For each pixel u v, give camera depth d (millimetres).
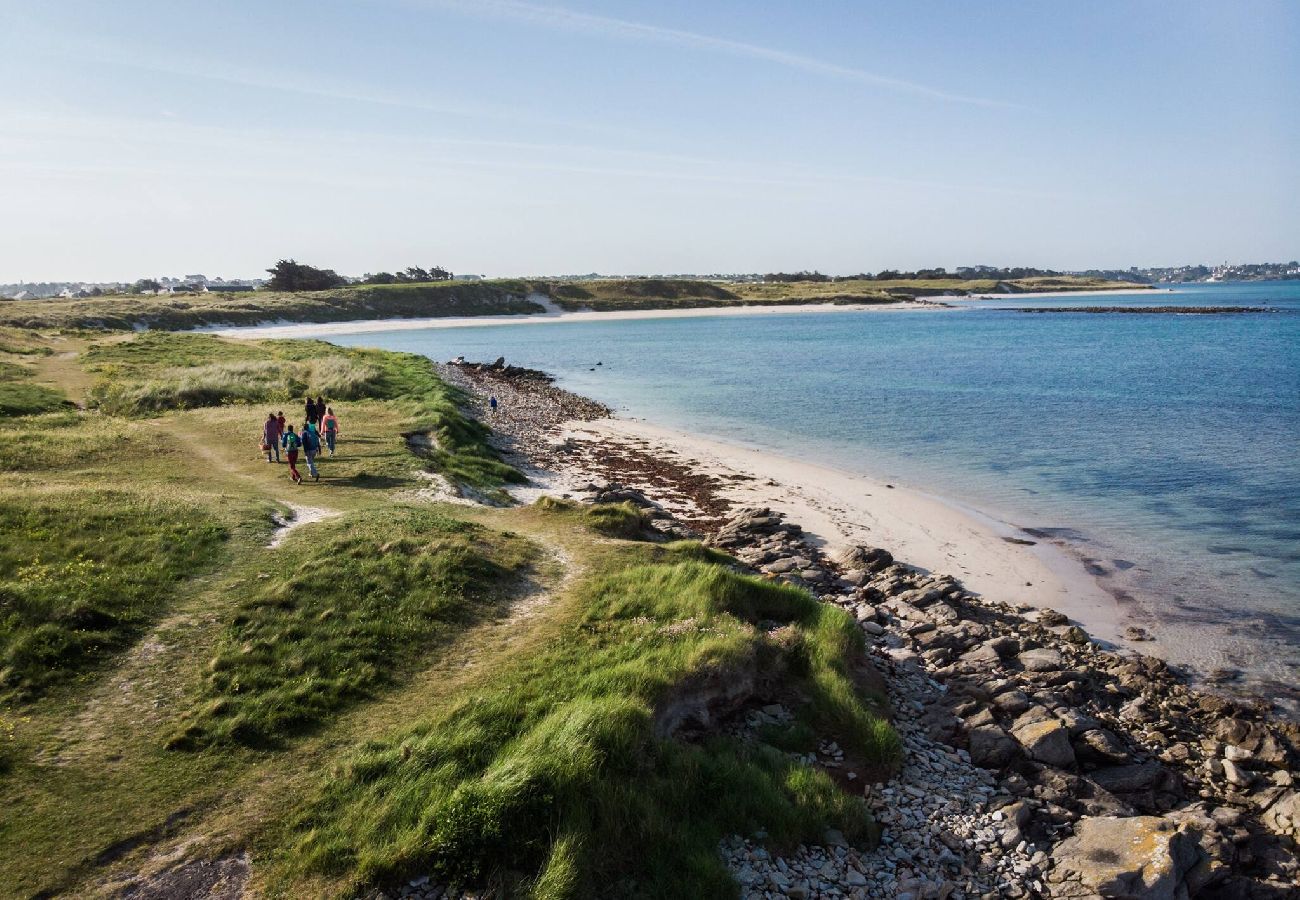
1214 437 45406
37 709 12305
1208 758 15156
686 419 55156
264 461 29688
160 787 10734
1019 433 48062
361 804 10453
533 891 9328
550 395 65438
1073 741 14906
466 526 21859
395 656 14648
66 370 51031
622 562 20469
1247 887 11102
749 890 10203
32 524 18547
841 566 25781
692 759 12016
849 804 11914
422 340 125812
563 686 13336
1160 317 154875
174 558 17797
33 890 8859
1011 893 10781
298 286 183250
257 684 13281
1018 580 25109
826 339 121375
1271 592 23859
